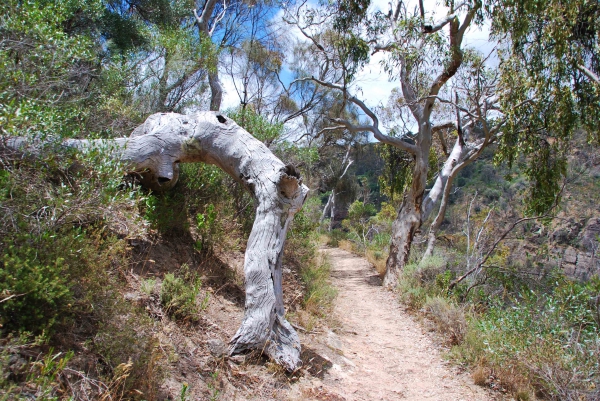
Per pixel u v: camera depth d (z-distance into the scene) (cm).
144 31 927
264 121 851
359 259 1639
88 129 552
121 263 420
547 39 990
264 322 422
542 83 1007
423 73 1202
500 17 961
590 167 1360
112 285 346
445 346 666
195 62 879
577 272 988
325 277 910
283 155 888
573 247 1145
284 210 491
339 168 2523
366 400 436
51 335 281
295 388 404
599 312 586
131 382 286
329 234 2439
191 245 561
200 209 629
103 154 382
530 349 536
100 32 920
